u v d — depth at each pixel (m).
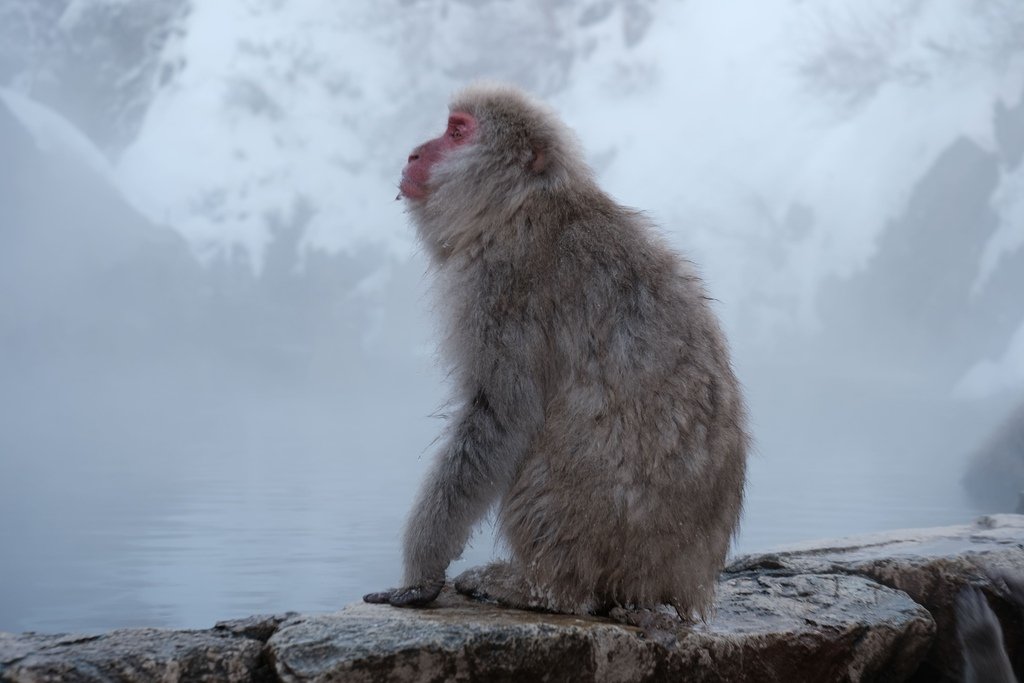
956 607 4.70
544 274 3.48
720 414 3.53
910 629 4.12
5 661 3.01
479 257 3.55
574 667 3.34
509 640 3.26
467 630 3.25
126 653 3.12
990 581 4.77
